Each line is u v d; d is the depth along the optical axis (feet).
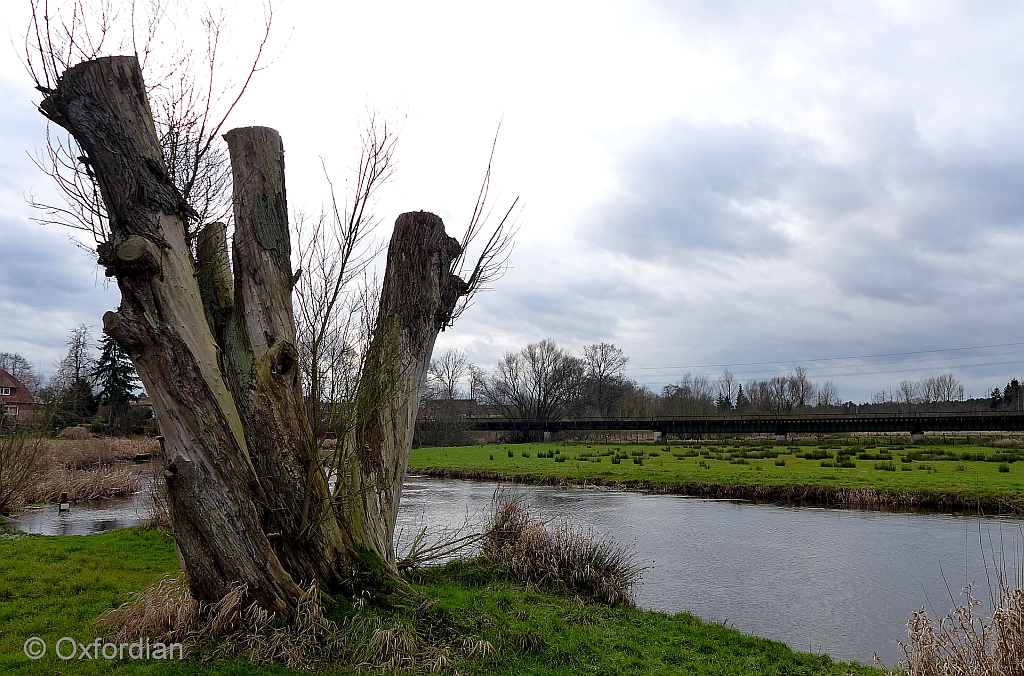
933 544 51.01
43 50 20.21
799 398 290.56
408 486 92.73
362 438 25.55
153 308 20.04
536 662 22.59
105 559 36.96
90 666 19.25
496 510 42.37
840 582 40.19
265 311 23.86
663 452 136.15
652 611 32.73
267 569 20.84
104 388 156.76
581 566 35.06
